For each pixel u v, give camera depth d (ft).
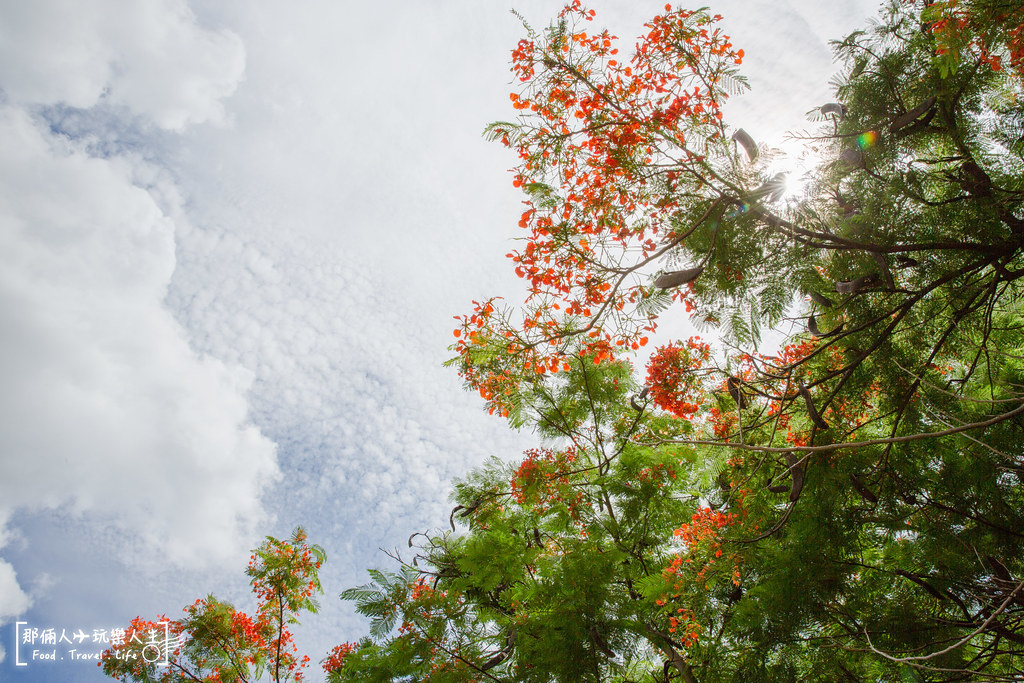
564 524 24.44
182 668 30.09
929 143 16.28
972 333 16.76
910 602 16.85
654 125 15.37
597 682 21.29
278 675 30.68
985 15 12.20
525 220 17.17
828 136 15.23
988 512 16.07
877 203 15.06
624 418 25.35
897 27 15.93
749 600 17.02
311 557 31.71
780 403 17.24
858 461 16.19
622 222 17.13
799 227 14.79
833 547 15.99
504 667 23.50
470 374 19.03
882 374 16.19
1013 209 15.25
